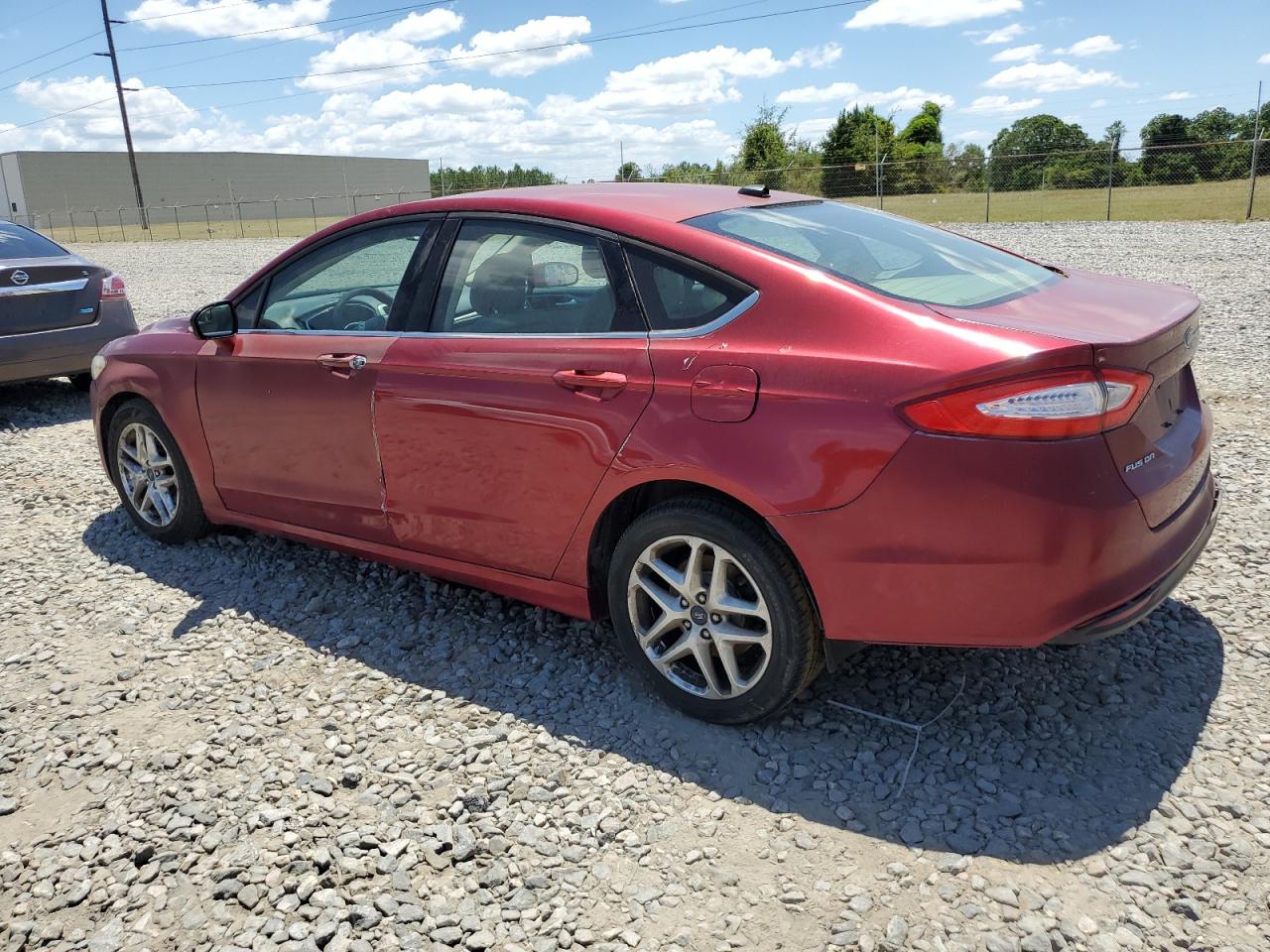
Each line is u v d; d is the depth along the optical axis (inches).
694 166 1294.3
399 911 89.5
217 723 122.3
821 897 88.7
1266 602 137.2
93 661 139.9
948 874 90.5
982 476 92.7
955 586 96.2
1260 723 110.3
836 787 103.6
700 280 111.0
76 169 2807.6
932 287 109.9
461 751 114.3
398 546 142.3
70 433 274.1
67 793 109.9
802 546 101.1
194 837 101.3
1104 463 93.6
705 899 89.4
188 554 176.9
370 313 141.4
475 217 132.5
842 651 108.4
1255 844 91.7
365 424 137.9
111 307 295.1
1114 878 88.6
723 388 104.6
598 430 113.8
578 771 109.3
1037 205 1097.4
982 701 117.9
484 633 142.6
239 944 86.9
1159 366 100.0
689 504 109.8
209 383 159.5
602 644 137.8
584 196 127.8
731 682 112.0
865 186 1322.6
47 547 185.2
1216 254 541.6
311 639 143.2
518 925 87.7
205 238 1475.1
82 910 92.4
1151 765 104.2
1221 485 181.5
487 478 126.3
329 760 113.4
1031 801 99.6
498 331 126.2
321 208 3408.0
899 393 95.3
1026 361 90.5
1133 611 97.9
